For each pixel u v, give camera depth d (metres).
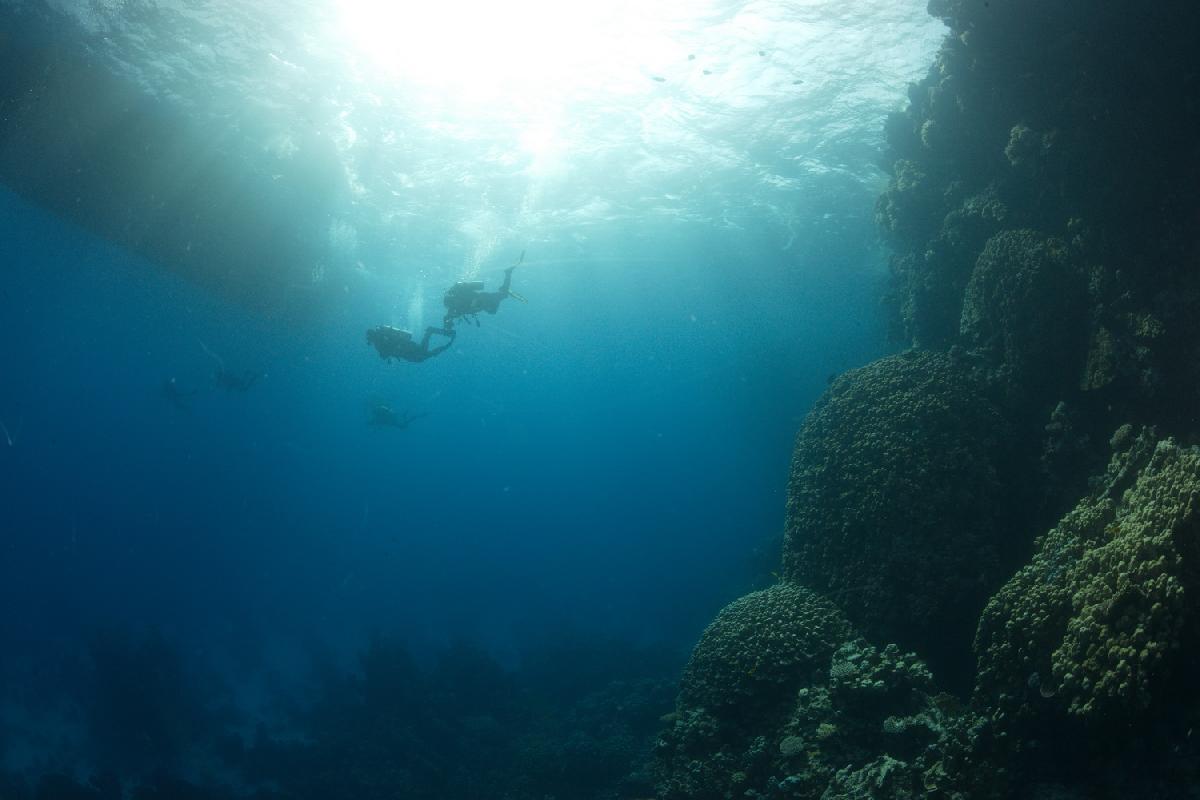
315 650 35.94
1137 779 5.59
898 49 14.76
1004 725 6.61
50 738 29.27
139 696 25.84
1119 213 9.11
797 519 11.04
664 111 17.89
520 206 24.56
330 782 16.70
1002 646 6.96
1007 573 9.16
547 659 24.86
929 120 11.75
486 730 18.80
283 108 17.39
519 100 17.27
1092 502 8.17
